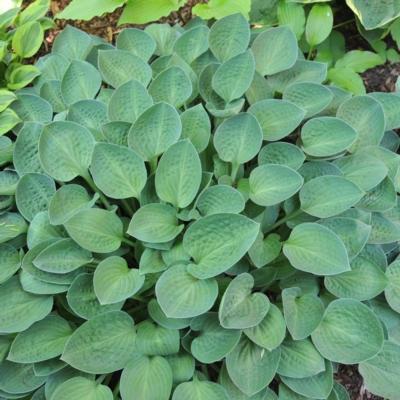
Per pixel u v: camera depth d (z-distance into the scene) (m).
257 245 0.84
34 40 1.08
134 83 0.92
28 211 0.88
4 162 0.96
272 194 0.85
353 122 0.95
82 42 1.07
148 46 1.04
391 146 0.99
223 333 0.80
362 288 0.84
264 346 0.77
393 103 0.97
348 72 1.06
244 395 0.81
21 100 1.00
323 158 0.91
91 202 0.86
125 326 0.82
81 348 0.78
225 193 0.84
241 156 0.90
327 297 0.87
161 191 0.86
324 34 1.07
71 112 0.95
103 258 0.88
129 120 0.94
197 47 1.03
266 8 1.13
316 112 0.95
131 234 0.81
